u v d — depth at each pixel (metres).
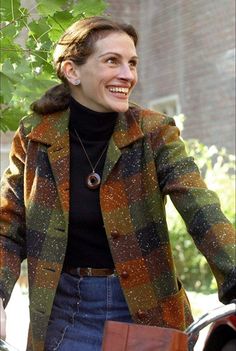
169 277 3.21
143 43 18.88
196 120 17.38
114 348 2.65
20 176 3.40
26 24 4.05
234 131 16.42
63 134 3.29
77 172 3.26
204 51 17.17
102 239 3.23
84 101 3.27
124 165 3.21
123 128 3.24
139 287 3.19
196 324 2.62
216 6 16.84
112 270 3.24
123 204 3.20
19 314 8.32
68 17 4.00
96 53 3.16
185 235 12.34
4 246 3.31
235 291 2.70
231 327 2.57
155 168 3.18
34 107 3.39
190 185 3.02
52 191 3.28
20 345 6.95
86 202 3.22
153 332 2.63
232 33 16.48
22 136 3.38
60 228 3.24
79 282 3.25
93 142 3.27
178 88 17.89
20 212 3.38
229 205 11.88
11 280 3.24
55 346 3.25
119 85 3.15
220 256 2.75
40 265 3.26
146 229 3.20
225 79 16.67
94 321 3.23
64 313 3.27
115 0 18.73
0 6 4.03
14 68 3.97
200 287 12.35
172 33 18.05
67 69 3.25
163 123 3.23
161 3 18.36
